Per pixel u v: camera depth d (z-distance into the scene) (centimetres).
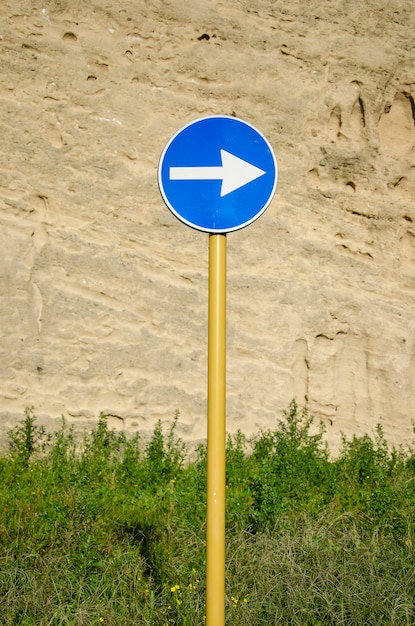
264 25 719
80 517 450
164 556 427
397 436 708
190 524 477
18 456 596
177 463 628
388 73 737
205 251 688
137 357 661
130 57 691
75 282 655
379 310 718
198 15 704
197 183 308
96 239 666
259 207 308
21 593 372
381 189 737
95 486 544
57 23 676
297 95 721
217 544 288
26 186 655
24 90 664
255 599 381
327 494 562
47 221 658
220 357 297
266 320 691
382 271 728
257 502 501
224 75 707
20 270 643
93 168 673
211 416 294
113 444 640
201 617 362
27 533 436
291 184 714
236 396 677
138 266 671
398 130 758
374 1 743
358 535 465
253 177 309
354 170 730
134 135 686
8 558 399
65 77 673
